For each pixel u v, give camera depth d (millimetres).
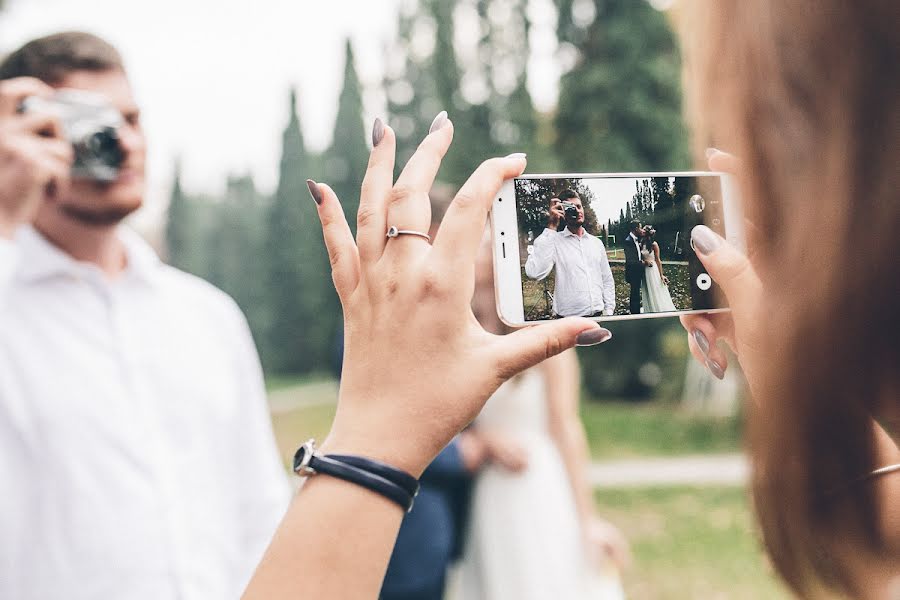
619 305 1187
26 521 2086
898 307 665
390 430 820
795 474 721
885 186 660
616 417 18500
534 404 3805
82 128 2223
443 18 28531
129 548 2139
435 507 3340
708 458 13195
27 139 2150
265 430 2592
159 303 2428
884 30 658
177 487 2264
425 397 823
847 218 670
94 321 2275
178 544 2217
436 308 832
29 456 2105
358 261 913
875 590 729
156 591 2152
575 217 1188
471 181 856
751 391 806
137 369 2289
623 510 9750
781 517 745
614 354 21266
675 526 8812
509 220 1193
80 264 2295
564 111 24062
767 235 735
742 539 8055
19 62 2322
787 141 705
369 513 802
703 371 18062
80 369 2201
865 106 666
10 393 2113
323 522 800
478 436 3701
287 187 38469
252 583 796
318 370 37500
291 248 38125
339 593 787
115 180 2268
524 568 3631
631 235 1176
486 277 3111
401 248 853
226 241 43562
